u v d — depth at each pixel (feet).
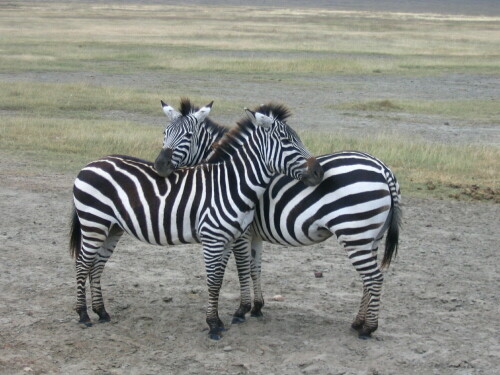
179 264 26.50
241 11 308.19
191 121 21.29
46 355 18.49
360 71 98.43
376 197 18.57
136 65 99.25
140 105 66.59
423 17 300.20
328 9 387.75
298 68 98.43
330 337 19.86
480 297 23.40
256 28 177.99
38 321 20.74
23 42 125.08
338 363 18.28
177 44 129.49
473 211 34.35
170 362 18.29
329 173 18.71
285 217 19.12
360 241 18.66
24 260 26.58
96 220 20.02
